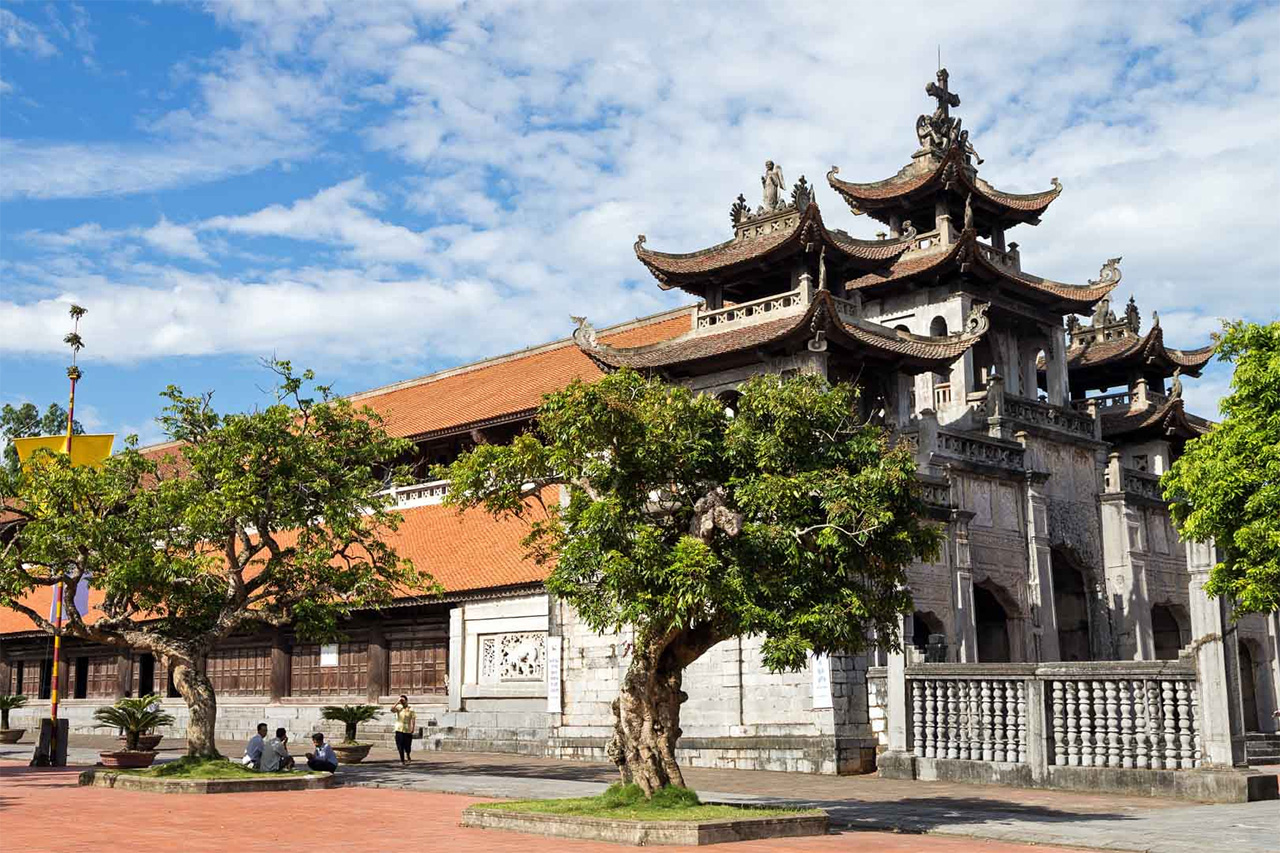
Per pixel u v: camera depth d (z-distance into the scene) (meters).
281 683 56.03
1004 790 31.14
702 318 50.62
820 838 22.09
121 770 34.62
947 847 20.77
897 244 51.53
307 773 34.00
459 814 26.39
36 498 37.00
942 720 34.31
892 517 23.39
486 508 25.78
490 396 62.31
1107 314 65.19
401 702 42.31
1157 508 56.81
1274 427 39.59
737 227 51.81
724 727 41.62
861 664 40.09
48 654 67.81
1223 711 28.58
